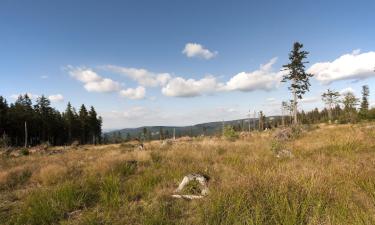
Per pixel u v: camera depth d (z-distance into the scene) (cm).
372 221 391
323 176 605
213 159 1093
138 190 682
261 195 518
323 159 860
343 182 580
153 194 654
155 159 1192
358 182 568
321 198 485
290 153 1080
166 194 645
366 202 471
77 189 695
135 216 512
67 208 586
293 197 491
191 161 1109
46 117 6481
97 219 512
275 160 956
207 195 600
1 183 918
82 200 628
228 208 473
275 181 587
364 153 940
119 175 891
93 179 806
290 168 727
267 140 1836
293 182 574
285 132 2103
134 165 1062
